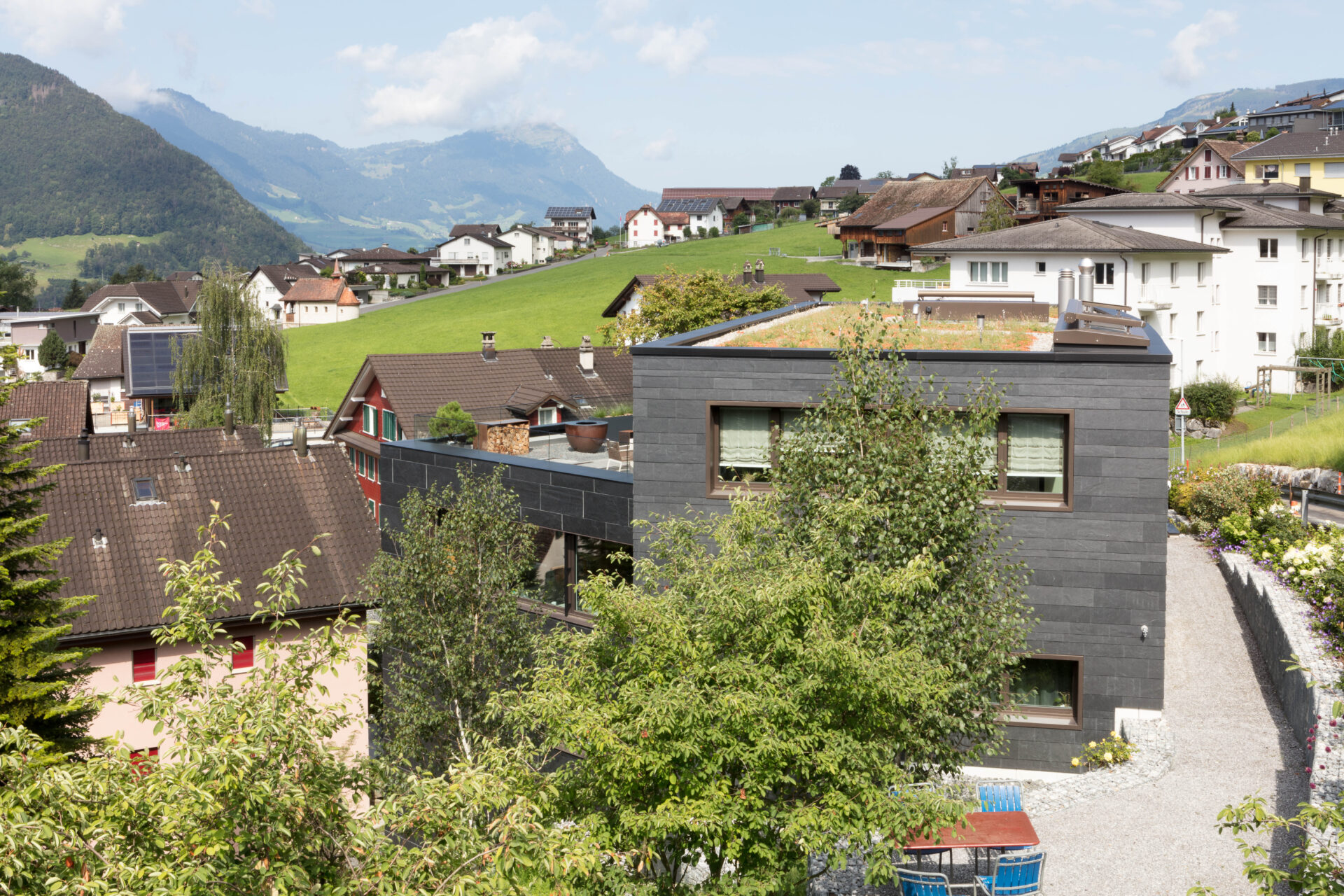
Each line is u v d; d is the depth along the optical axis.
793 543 14.45
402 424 46.38
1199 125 181.62
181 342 75.25
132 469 33.53
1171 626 24.86
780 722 11.13
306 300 134.25
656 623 11.69
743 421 20.39
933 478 14.65
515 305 119.56
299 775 8.53
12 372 20.36
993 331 21.77
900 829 11.20
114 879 7.45
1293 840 15.02
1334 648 19.50
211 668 9.53
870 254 123.44
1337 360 60.03
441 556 20.27
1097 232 55.34
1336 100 146.75
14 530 18.81
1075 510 19.00
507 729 19.45
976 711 15.08
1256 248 63.72
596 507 22.03
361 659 10.51
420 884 8.05
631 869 10.91
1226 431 52.56
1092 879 14.72
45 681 18.88
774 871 11.34
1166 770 17.91
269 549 32.31
